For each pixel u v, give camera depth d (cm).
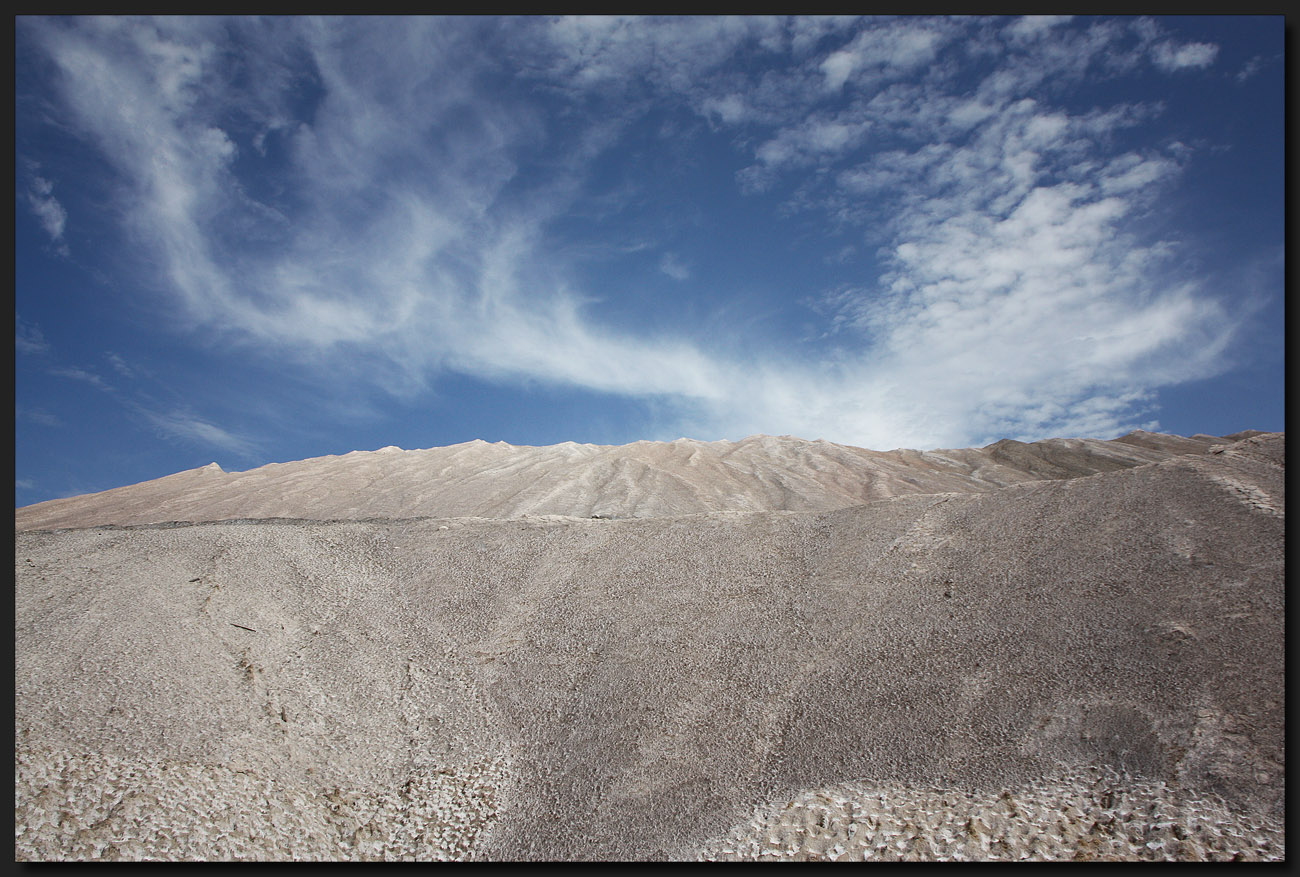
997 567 1950
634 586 2323
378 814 1547
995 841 1246
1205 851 1122
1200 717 1324
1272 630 1429
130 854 1306
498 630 2225
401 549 2727
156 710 1669
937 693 1603
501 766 1695
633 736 1709
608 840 1443
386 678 2012
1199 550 1714
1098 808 1247
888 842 1299
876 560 2169
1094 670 1513
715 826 1424
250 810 1464
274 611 2248
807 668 1812
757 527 2575
